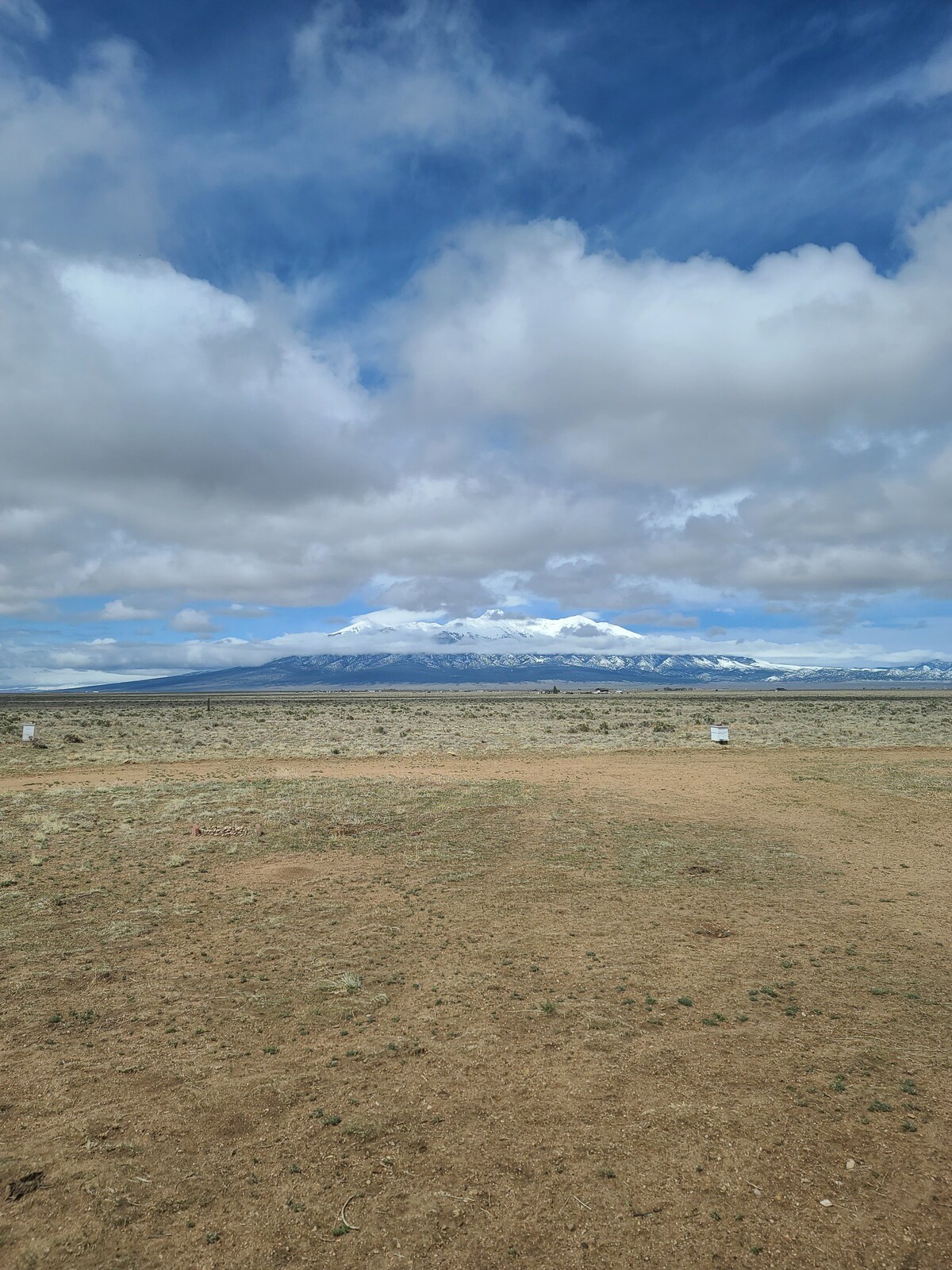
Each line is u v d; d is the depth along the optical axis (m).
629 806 28.11
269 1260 6.41
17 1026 10.94
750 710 93.50
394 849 21.89
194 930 15.12
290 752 46.97
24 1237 6.65
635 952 13.92
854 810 27.52
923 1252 6.40
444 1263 6.37
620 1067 9.70
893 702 117.06
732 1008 11.49
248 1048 10.30
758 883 18.53
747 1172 7.52
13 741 51.38
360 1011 11.47
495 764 41.44
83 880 18.56
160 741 53.59
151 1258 6.44
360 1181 7.45
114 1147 8.02
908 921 15.72
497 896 17.42
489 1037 10.55
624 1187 7.31
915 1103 8.77
